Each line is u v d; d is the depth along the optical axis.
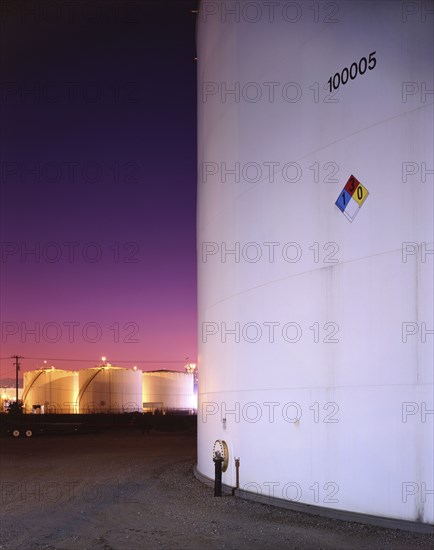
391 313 9.95
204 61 16.38
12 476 17.80
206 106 15.95
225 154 14.33
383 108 10.36
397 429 9.70
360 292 10.39
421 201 9.80
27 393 81.56
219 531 9.57
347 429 10.33
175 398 84.38
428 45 9.95
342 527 9.63
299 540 8.88
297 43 12.08
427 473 9.35
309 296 11.25
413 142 9.95
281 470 11.48
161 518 10.69
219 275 14.30
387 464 9.75
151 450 27.56
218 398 13.99
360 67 10.77
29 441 37.88
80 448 29.98
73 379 81.00
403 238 9.94
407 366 9.70
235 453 12.95
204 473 15.09
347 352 10.48
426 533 9.14
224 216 14.17
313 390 10.97
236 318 13.27
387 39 10.41
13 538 9.49
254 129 13.13
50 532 9.86
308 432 10.98
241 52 13.84
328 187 11.15
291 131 12.03
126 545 8.88
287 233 11.91
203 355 15.55
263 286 12.41
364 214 10.46
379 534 9.16
